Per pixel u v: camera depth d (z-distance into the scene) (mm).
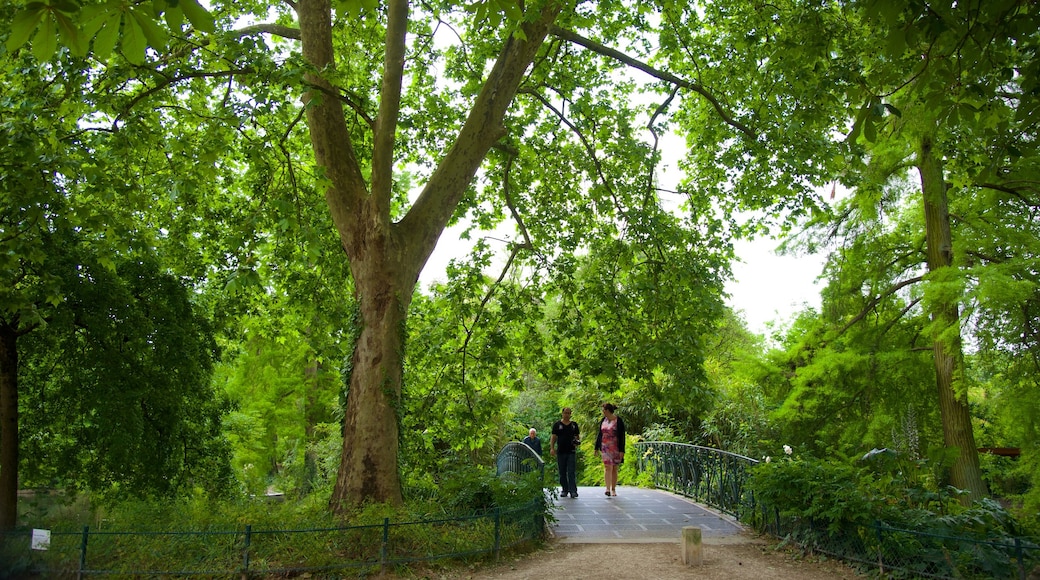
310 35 10398
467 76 14836
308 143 14375
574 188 15242
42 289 9297
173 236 13680
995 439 16844
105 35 2881
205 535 7473
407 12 9820
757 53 12508
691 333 12172
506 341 12547
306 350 19859
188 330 11742
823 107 9336
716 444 20281
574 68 14703
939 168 13367
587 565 7836
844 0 8070
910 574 6734
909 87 8820
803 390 15133
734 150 14117
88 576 6977
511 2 3729
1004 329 11539
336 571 7207
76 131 9195
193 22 2918
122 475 10938
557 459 13516
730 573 7387
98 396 10336
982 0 5074
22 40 2820
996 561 6207
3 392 10055
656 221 12508
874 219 15242
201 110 10734
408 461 11438
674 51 13797
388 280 9742
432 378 13195
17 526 9555
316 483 20062
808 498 8234
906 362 14930
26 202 7520
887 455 8055
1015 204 13500
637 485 18547
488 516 8250
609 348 12625
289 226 9438
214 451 13211
